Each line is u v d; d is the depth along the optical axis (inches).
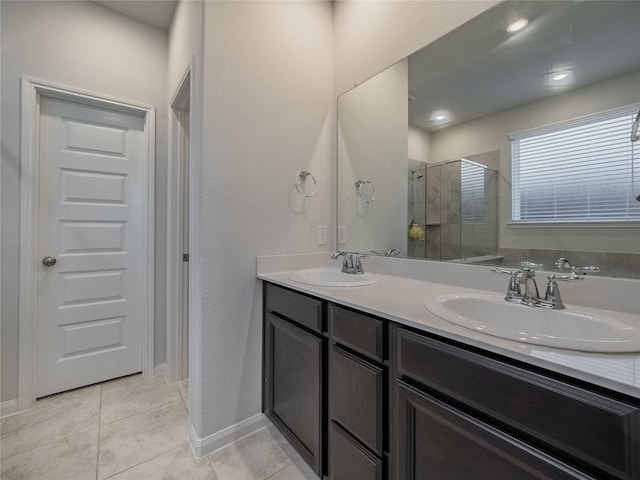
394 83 63.6
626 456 19.4
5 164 66.7
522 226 45.7
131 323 85.4
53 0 71.7
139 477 50.5
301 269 70.4
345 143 75.0
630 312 34.7
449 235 54.9
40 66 70.1
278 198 66.9
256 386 63.4
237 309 60.7
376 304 39.6
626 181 36.5
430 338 31.4
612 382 19.8
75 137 76.9
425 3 57.7
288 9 69.2
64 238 75.8
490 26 48.9
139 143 85.7
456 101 53.6
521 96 45.7
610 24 38.0
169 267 81.9
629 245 36.3
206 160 56.5
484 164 50.0
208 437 56.7
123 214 83.7
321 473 47.3
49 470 51.4
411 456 33.1
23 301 68.6
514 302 39.2
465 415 27.9
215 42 57.4
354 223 72.8
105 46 78.2
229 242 59.7
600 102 38.5
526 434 24.0
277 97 66.8
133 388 78.8
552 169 42.6
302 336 50.8
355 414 40.6
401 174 62.8
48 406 70.2
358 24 71.6
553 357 23.2
